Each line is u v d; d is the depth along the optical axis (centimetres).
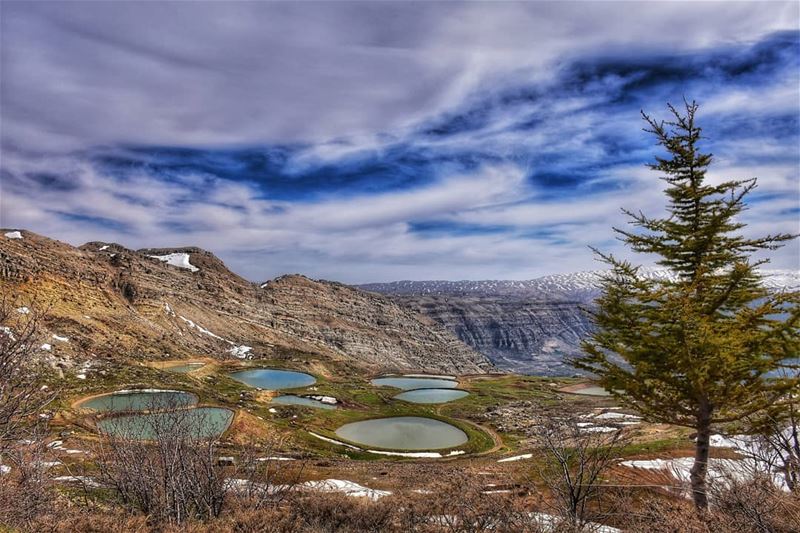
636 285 1702
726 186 1620
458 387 15562
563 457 1370
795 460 1005
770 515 927
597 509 1318
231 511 1295
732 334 1443
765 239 1578
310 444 7325
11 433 1141
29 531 1027
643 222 1795
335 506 1344
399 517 1306
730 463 1304
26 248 15100
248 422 6750
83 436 2039
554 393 14450
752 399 1477
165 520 1181
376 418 10162
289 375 14262
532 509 1277
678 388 1577
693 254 1698
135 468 1318
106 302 15100
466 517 1220
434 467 5138
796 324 1346
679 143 1716
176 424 1399
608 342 1758
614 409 4628
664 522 1082
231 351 17062
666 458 2642
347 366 18588
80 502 1358
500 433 9219
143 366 10619
